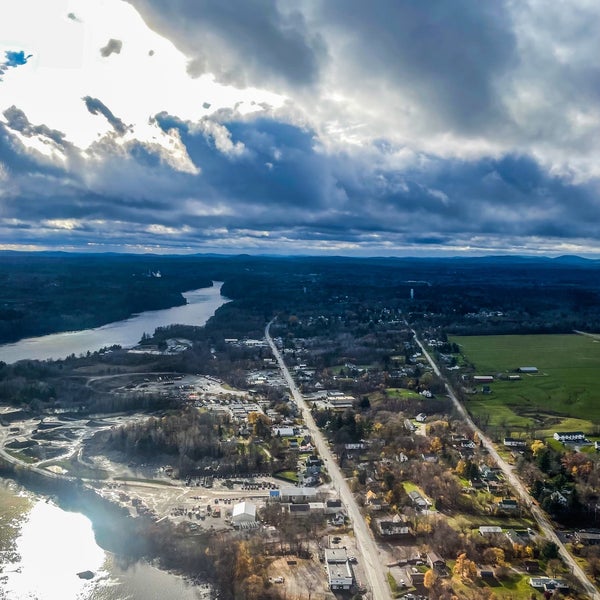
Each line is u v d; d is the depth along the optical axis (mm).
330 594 191500
